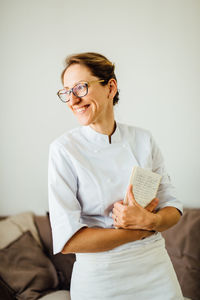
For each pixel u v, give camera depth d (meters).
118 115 2.33
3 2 2.30
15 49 2.32
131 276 0.98
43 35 2.30
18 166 2.38
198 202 2.31
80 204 1.05
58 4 2.28
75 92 0.95
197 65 2.23
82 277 1.00
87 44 2.29
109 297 0.97
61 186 0.97
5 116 2.36
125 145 1.09
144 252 1.00
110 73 1.02
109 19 2.27
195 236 1.94
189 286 1.79
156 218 0.96
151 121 2.31
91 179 1.00
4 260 1.83
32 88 2.33
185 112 2.28
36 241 2.03
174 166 2.32
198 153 2.29
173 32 2.23
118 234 0.93
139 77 2.29
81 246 0.92
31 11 2.29
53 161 1.01
